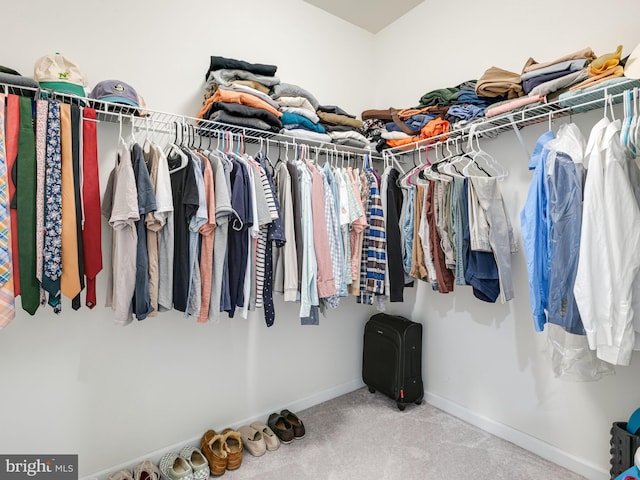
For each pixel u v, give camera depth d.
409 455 1.82
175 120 1.81
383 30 2.71
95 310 1.61
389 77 2.67
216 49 1.97
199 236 1.50
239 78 1.80
